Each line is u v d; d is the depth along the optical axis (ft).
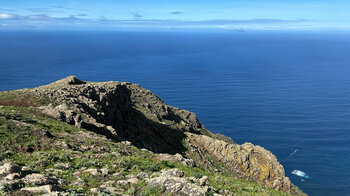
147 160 94.53
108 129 155.43
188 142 236.43
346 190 398.62
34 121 120.06
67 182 57.88
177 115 381.40
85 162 75.72
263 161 231.50
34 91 175.22
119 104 230.89
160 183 59.47
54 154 81.00
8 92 173.06
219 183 73.20
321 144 578.25
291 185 212.02
